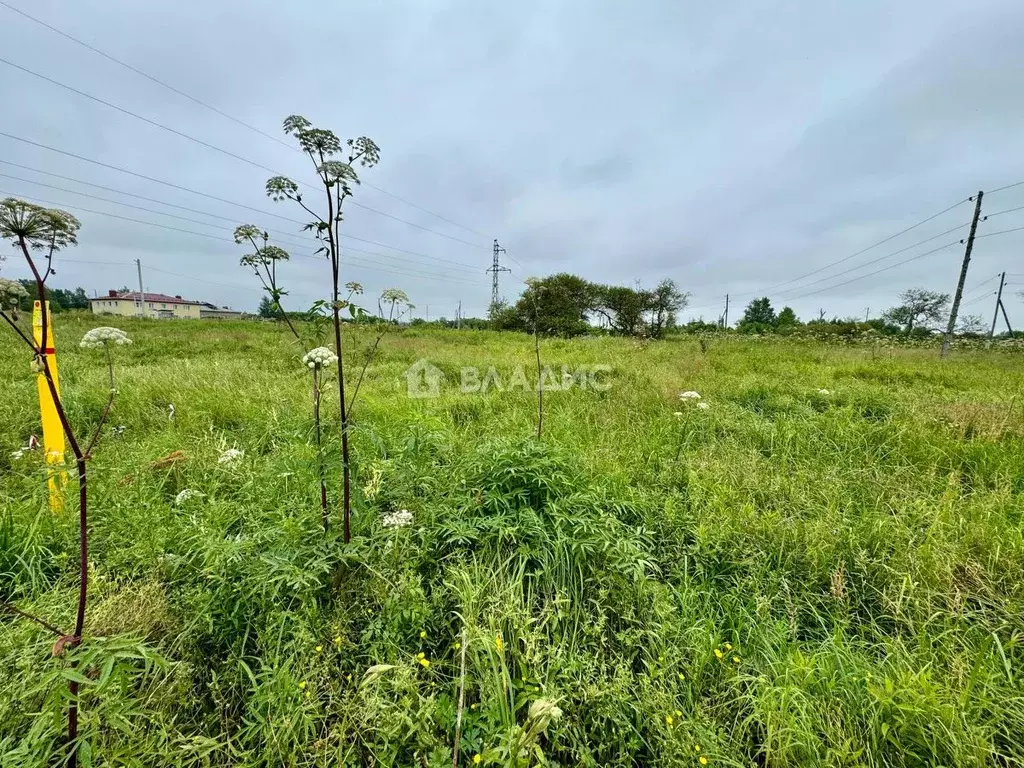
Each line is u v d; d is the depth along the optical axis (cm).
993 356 1341
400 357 1016
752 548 235
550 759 139
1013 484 309
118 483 262
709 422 454
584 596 201
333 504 234
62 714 120
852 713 150
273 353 1002
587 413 501
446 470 285
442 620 181
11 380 561
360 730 140
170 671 152
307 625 163
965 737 136
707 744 138
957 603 193
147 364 798
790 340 1880
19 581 196
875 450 385
